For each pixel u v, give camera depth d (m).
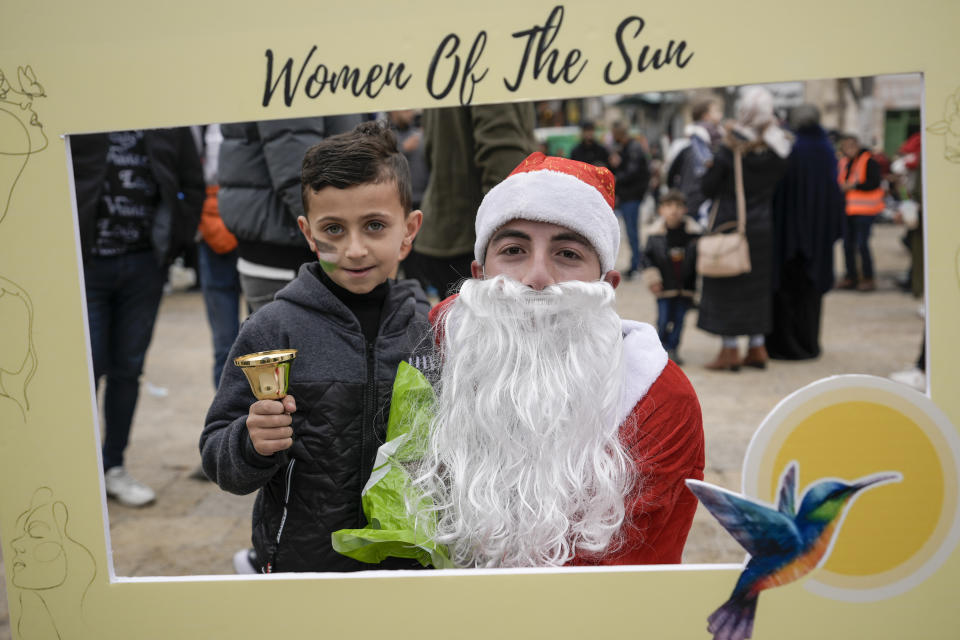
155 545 2.23
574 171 1.15
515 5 0.98
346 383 1.22
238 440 1.13
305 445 1.21
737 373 4.02
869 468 0.99
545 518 1.07
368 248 1.21
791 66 0.96
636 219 6.84
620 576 1.01
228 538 2.28
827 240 4.10
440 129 2.38
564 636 1.02
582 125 6.84
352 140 1.21
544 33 0.98
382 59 0.99
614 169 6.79
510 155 2.31
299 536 1.22
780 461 1.00
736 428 3.06
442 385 1.18
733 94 5.05
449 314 1.22
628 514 1.12
